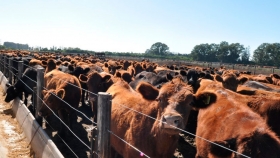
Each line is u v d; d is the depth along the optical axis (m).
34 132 6.75
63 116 8.16
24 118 8.09
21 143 7.08
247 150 3.67
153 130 4.53
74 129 9.23
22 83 10.60
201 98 4.68
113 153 5.90
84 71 13.09
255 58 119.81
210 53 126.56
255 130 3.86
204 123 5.46
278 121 4.94
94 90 8.74
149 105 4.93
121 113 5.40
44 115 7.29
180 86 4.57
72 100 8.31
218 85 6.71
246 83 11.56
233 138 4.02
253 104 5.40
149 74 12.08
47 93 7.62
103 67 18.33
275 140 3.65
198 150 5.42
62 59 24.83
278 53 113.81
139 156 4.74
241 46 122.50
